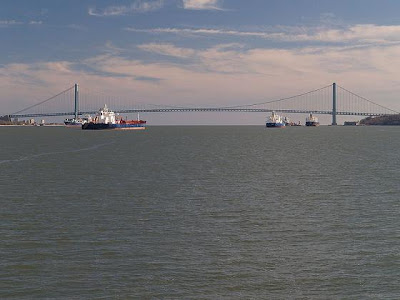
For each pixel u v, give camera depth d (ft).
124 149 426.51
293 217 127.85
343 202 149.38
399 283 82.33
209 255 95.55
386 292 79.15
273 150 411.13
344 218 126.31
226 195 162.91
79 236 107.86
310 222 122.21
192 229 114.93
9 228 114.42
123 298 76.43
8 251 96.78
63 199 154.51
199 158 323.78
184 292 78.79
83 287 80.02
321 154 361.71
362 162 290.56
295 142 561.43
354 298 77.20
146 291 78.89
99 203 147.43
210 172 233.96
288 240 106.01
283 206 143.02
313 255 95.76
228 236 108.88
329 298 77.30
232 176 217.15
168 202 149.38
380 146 467.93
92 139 643.86
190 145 497.05
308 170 243.81
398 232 112.06
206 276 85.10
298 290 80.02
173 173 229.66
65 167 260.62
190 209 138.31
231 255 95.61
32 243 102.27
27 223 119.44
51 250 97.66
